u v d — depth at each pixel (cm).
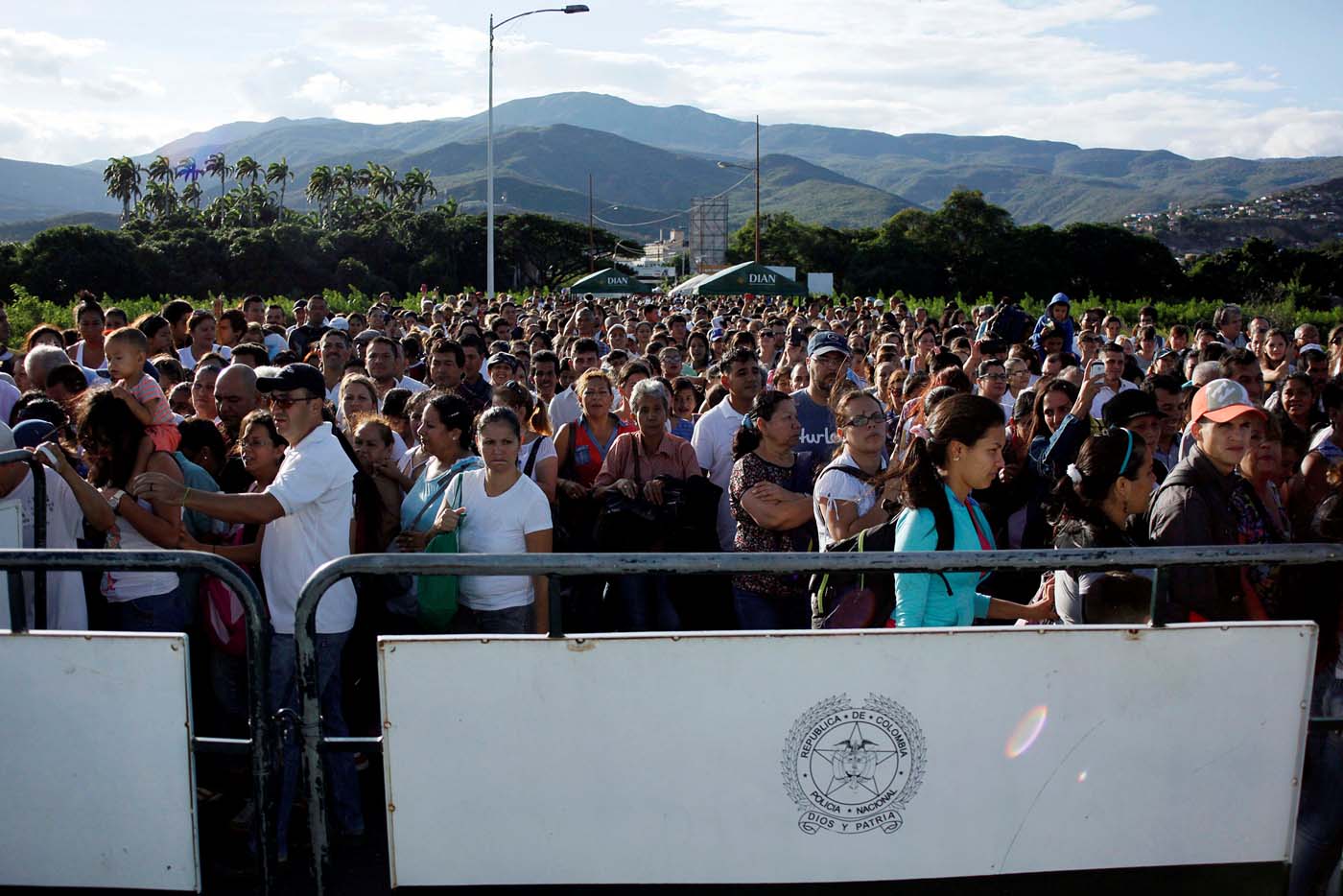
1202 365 700
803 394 592
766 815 305
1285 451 567
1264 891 323
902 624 332
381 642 296
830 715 303
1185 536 367
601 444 615
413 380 873
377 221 8556
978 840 311
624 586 502
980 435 327
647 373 723
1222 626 310
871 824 308
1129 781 313
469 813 303
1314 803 337
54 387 604
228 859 387
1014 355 936
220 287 6794
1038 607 402
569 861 305
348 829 402
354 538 443
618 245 13612
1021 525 584
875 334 1370
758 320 1584
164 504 402
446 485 455
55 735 307
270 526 407
